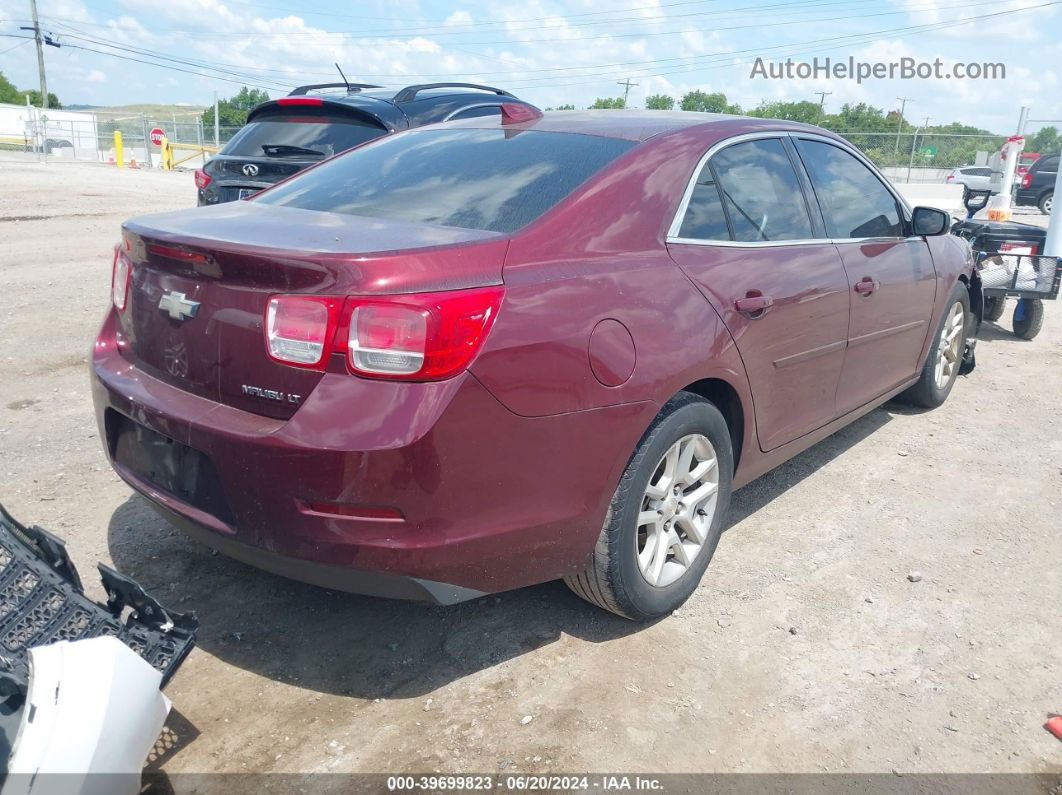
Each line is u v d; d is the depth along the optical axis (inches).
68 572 94.0
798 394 139.8
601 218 108.6
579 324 97.9
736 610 124.4
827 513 156.2
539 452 95.6
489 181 115.6
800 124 152.9
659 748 97.0
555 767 93.7
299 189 129.3
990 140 1082.7
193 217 111.8
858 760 96.5
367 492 86.9
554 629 118.6
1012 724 103.0
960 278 208.7
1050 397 226.8
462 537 91.8
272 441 88.3
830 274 142.0
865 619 123.2
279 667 108.7
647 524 114.7
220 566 130.3
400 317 86.2
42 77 2326.5
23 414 185.5
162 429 99.0
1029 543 147.1
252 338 92.0
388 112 257.3
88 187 724.0
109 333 117.3
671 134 125.2
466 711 102.0
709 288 116.4
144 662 79.9
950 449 188.5
